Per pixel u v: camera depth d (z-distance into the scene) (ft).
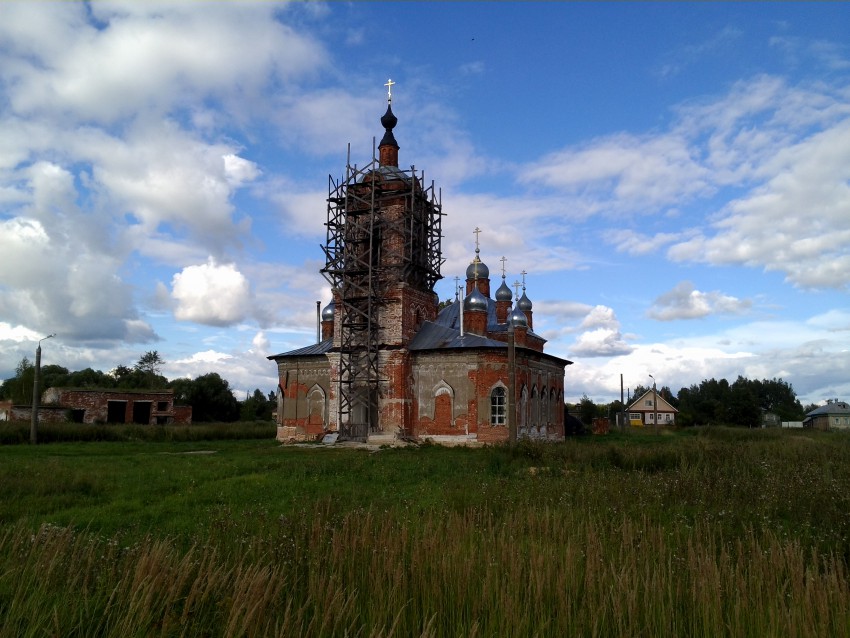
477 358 139.44
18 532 31.96
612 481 58.54
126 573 25.49
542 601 25.43
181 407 254.88
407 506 48.70
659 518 43.73
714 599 24.99
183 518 47.80
